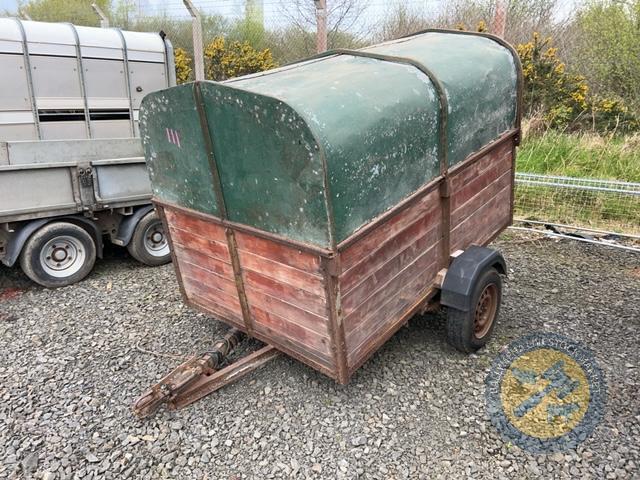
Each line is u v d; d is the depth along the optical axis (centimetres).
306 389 323
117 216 508
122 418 307
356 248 259
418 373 333
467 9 1012
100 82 539
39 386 338
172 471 269
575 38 939
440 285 334
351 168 243
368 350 288
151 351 374
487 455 268
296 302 278
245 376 338
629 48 834
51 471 270
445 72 319
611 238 537
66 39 508
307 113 231
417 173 293
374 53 335
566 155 716
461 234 355
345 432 288
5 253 454
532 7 981
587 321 385
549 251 516
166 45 579
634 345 353
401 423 292
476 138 346
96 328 407
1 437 294
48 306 445
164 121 291
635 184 527
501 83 366
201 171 289
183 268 350
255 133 247
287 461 271
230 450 280
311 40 1050
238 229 285
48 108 508
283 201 254
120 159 475
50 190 446
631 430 278
